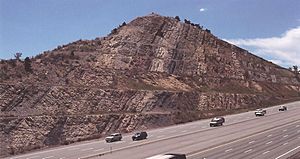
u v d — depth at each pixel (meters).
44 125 72.94
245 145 56.19
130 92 100.06
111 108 92.25
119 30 147.75
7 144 65.69
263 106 131.00
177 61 137.88
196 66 140.88
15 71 90.88
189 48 148.62
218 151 51.28
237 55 164.50
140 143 61.03
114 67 122.00
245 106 125.75
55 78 96.00
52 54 114.12
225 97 123.56
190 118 98.50
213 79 139.00
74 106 86.31
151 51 137.62
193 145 57.19
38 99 82.44
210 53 152.62
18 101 79.12
